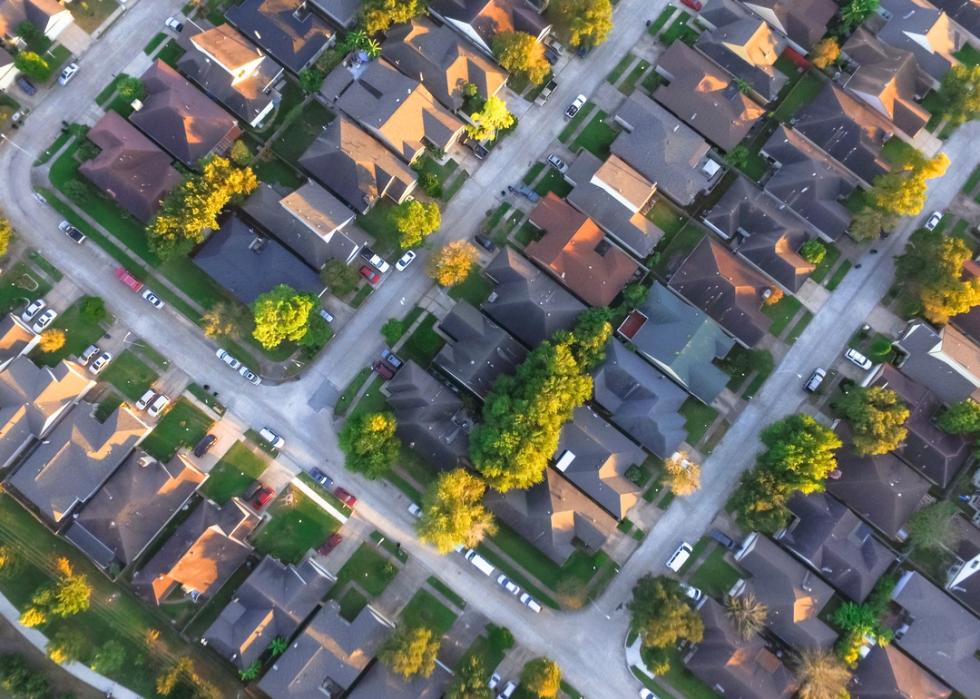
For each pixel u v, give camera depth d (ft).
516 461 291.58
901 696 300.61
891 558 314.35
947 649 305.94
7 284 321.52
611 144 334.65
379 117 321.52
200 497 317.22
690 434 329.93
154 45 336.49
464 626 318.24
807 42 342.03
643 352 323.98
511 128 341.21
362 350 329.11
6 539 310.04
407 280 333.01
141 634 308.60
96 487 305.12
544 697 298.35
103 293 325.42
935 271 310.24
